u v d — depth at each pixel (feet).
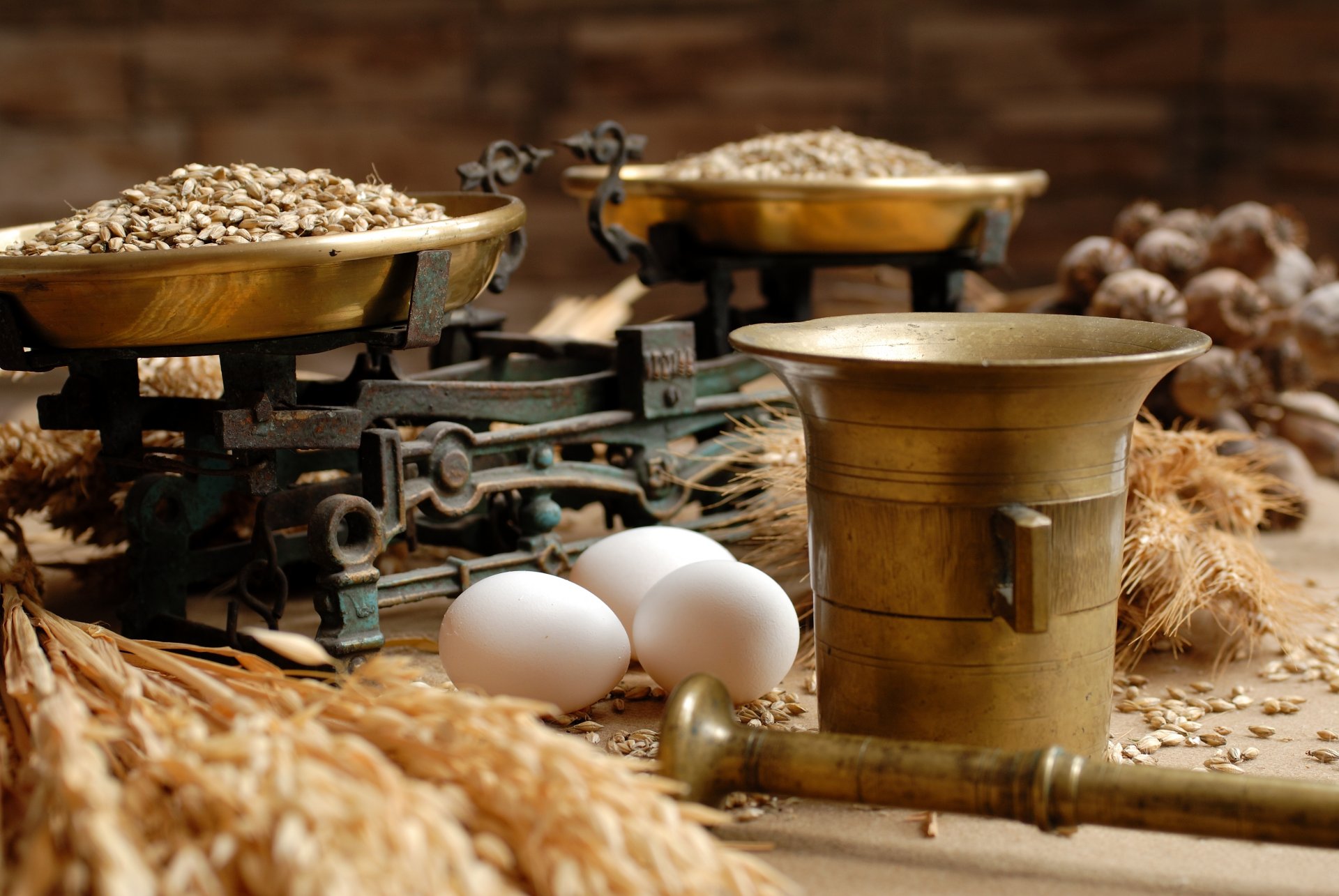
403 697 2.81
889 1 6.78
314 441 3.22
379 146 6.84
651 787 2.72
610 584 3.32
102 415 3.29
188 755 2.68
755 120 6.86
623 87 6.84
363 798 2.61
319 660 2.81
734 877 2.68
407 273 3.21
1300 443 4.14
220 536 3.75
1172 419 4.03
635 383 3.54
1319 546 3.92
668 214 3.75
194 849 2.59
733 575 3.16
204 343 3.14
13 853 2.71
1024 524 2.89
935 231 3.74
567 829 2.67
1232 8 6.70
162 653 2.96
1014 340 3.16
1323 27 6.66
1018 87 6.83
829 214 3.68
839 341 3.15
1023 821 2.84
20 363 3.10
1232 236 4.02
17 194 6.72
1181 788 2.80
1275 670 3.37
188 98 6.74
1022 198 3.85
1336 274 6.65
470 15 6.77
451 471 3.35
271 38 6.73
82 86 6.67
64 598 3.71
